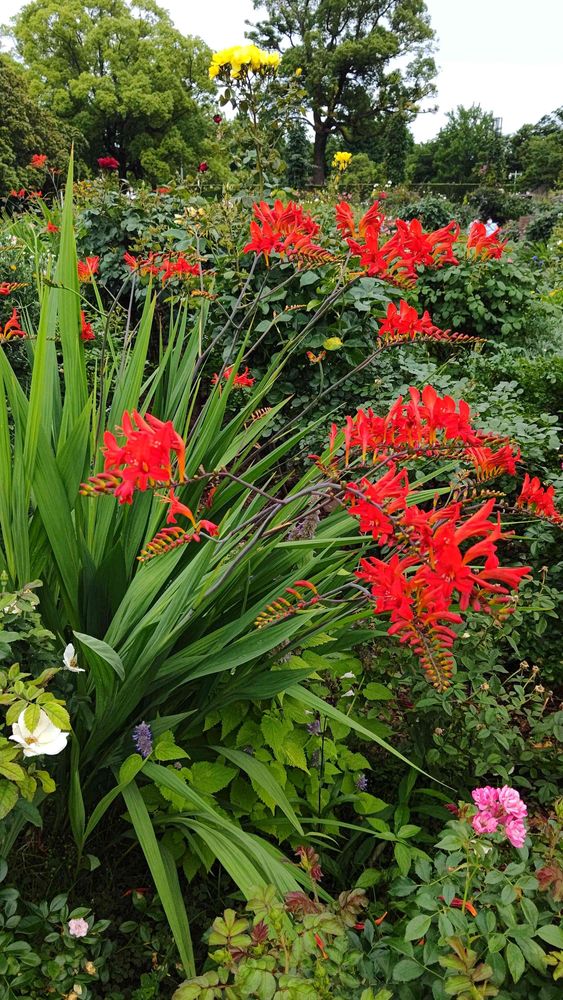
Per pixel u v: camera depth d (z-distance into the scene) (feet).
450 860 4.68
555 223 54.54
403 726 7.36
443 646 4.33
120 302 18.88
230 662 5.64
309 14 139.33
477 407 12.25
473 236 7.50
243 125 14.44
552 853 4.97
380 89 137.28
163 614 5.75
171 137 110.22
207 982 3.95
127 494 4.31
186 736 6.31
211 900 6.05
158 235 15.31
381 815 6.67
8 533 5.79
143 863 6.24
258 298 8.09
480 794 4.88
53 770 5.70
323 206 19.26
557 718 6.76
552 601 8.17
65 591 5.84
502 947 4.19
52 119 67.72
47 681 5.14
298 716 6.27
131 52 109.60
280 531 6.86
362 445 5.33
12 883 5.28
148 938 5.36
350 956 4.29
